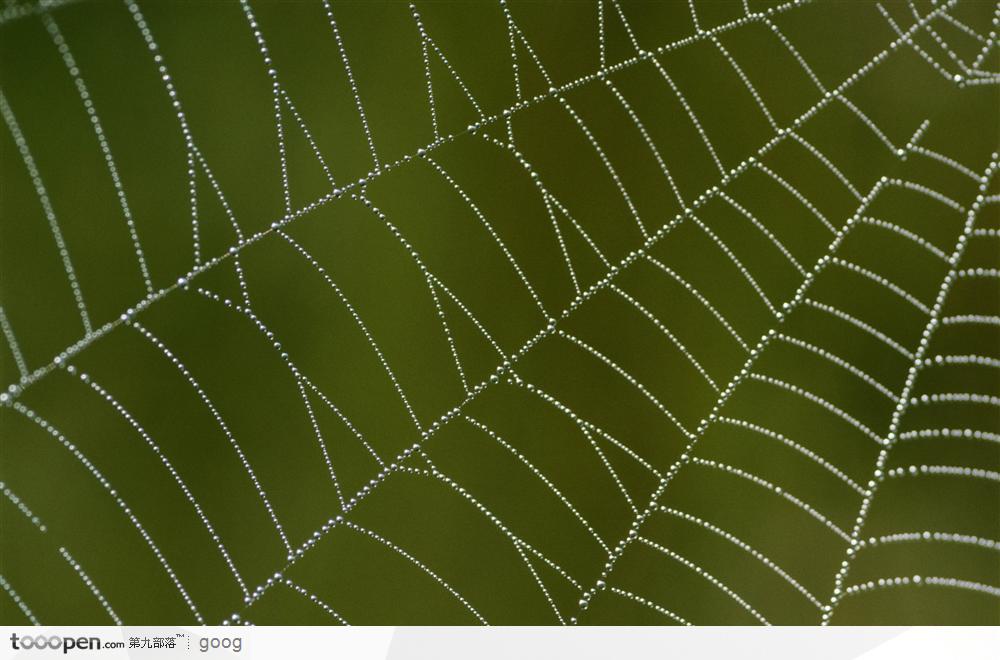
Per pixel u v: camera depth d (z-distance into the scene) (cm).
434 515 20
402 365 20
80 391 20
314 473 20
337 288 20
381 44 20
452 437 20
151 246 20
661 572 20
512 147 20
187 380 20
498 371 20
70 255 20
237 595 20
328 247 20
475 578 20
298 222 20
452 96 20
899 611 20
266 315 20
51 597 19
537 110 20
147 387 20
